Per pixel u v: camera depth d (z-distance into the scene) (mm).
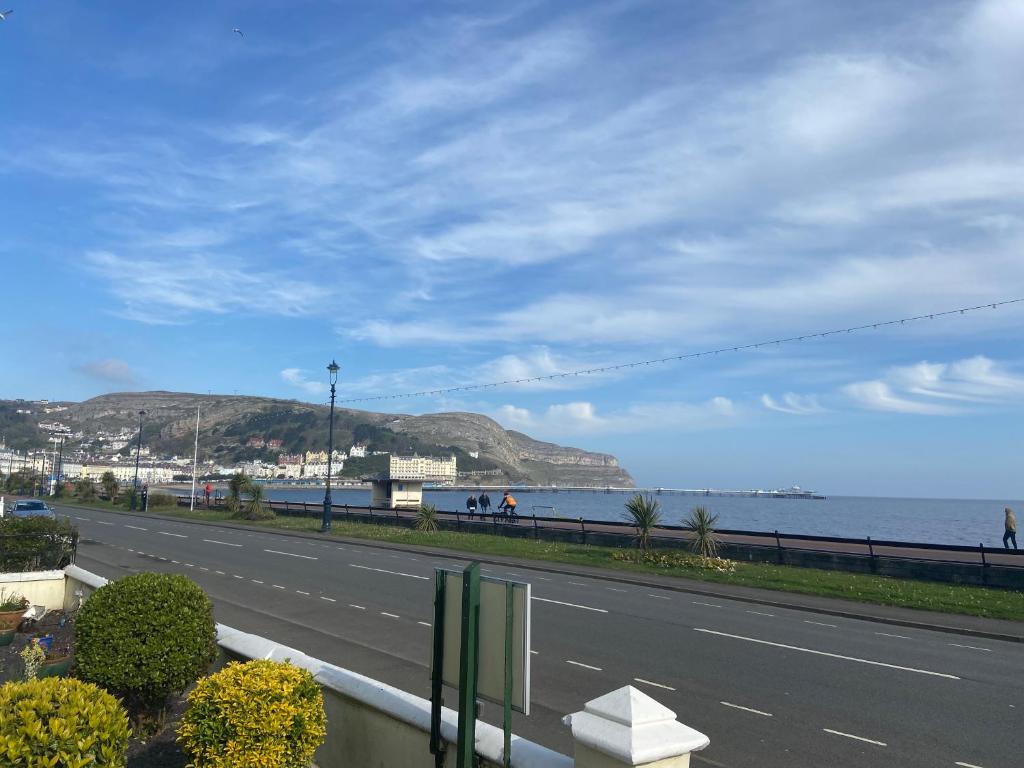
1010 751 7633
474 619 4660
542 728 8219
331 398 39531
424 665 10789
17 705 4047
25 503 36750
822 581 20859
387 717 5574
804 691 9922
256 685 4984
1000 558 21875
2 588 13242
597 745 3645
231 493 53938
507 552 27750
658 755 3523
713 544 25219
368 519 42812
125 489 80812
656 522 27719
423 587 18891
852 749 7648
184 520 47594
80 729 4074
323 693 6254
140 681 6645
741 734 8094
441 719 5039
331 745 6125
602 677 10469
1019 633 14688
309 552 28078
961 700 9609
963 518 111625
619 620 15133
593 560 25578
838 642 13523
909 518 110250
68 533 16172
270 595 17359
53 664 8672
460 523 37344
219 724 4930
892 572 21844
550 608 16438
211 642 7242
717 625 14891
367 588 18656
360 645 12078
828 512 141250
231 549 28625
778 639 13594
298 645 12000
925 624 15648
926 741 7922
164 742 6695
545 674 10602
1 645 10703
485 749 4605
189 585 7230
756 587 20438
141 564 23125
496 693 4512
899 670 11336
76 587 13438
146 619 6781
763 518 104250
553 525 35156
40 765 3832
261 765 4848
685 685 10125
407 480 50531
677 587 20516
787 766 7164
